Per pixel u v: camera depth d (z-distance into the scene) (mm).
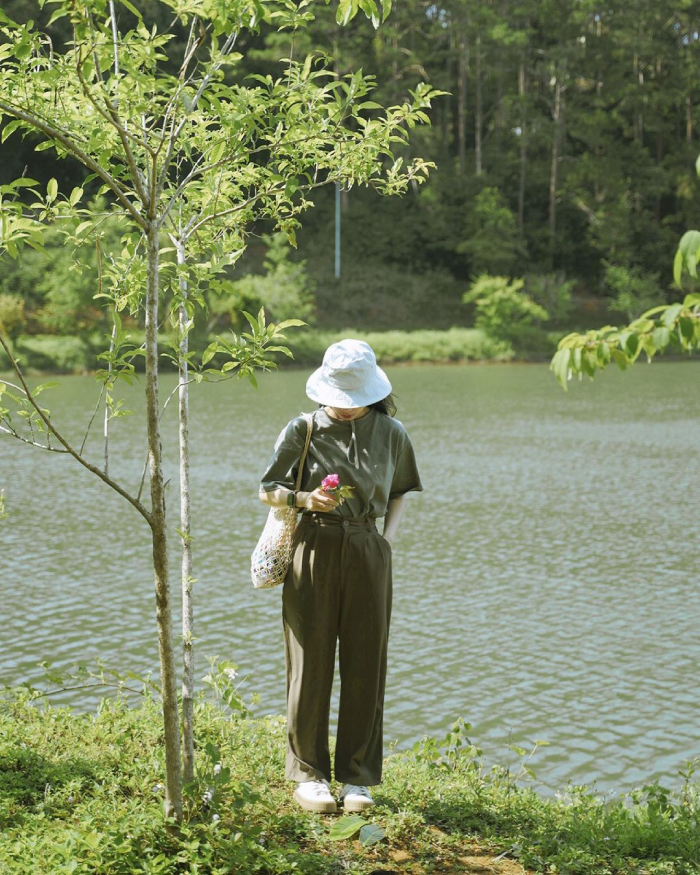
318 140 3807
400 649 10633
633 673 9945
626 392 41312
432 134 74000
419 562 14281
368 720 3879
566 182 75812
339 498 3678
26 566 13734
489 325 61406
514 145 80062
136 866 3236
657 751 8195
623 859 3699
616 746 8289
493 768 5164
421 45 78688
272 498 3785
